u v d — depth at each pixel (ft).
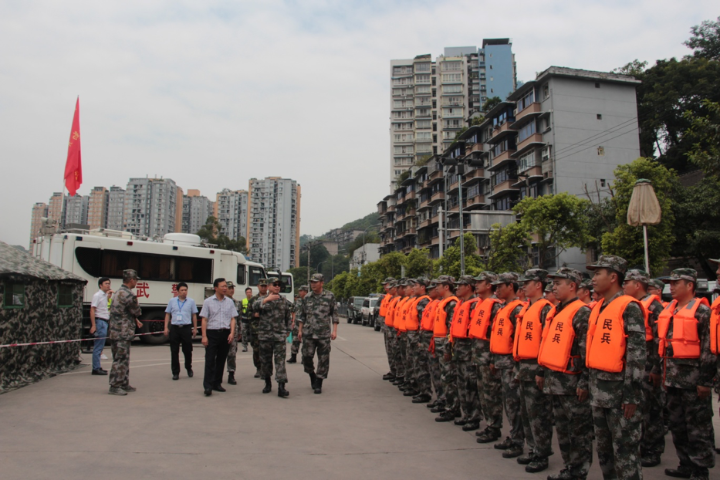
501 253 94.68
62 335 36.24
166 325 32.99
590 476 16.78
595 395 14.14
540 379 16.26
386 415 24.29
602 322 14.26
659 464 18.26
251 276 68.80
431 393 28.37
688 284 17.44
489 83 320.70
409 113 333.21
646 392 18.26
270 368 28.89
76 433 19.33
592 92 121.80
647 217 33.22
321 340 29.22
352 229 512.63
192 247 60.49
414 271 144.97
